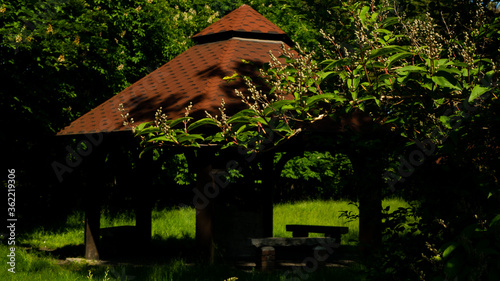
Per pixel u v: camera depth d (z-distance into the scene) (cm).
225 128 399
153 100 1039
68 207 1847
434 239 407
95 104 1669
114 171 1906
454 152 369
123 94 1138
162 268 943
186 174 1912
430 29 396
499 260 279
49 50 1205
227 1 2266
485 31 412
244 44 1133
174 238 1440
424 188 398
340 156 496
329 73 376
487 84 354
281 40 1179
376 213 458
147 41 1806
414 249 413
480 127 359
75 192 1856
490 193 336
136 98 1089
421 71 348
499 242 283
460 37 488
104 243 1181
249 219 1160
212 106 922
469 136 363
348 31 532
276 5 2052
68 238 1459
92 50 1505
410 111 408
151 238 1327
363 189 451
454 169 385
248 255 1145
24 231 1535
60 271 934
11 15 1177
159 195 2044
